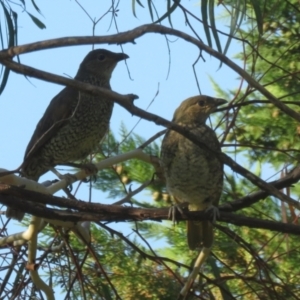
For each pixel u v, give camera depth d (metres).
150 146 11.30
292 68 12.01
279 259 10.54
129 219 6.58
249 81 5.75
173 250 10.80
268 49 12.02
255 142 11.93
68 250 8.13
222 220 6.78
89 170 8.45
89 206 6.46
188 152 8.35
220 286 7.32
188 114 8.76
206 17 6.65
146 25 5.71
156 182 10.34
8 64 5.52
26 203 6.46
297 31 11.81
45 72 5.54
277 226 6.43
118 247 10.04
